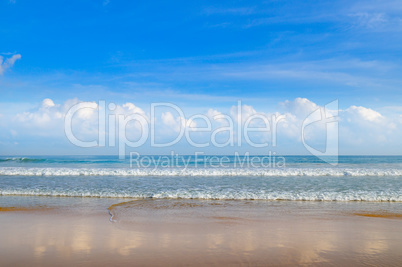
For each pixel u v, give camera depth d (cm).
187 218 766
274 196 1073
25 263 452
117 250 512
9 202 991
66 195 1120
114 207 903
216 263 455
